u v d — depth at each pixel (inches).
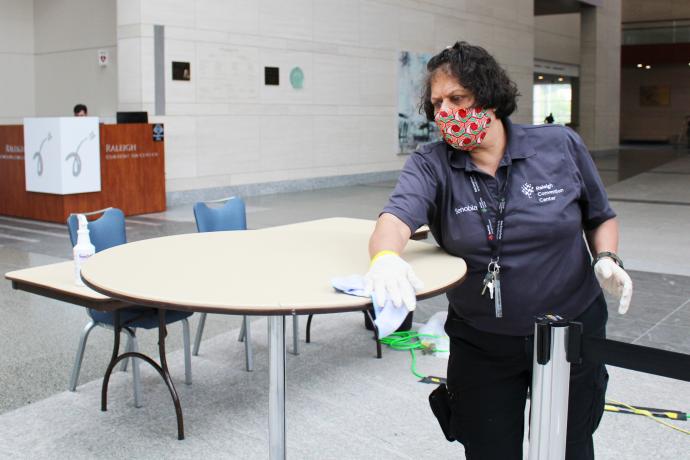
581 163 80.4
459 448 127.0
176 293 65.8
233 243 94.7
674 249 312.3
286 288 67.7
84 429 135.2
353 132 621.9
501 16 805.9
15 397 150.4
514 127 79.8
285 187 561.3
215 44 498.9
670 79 1439.5
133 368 144.9
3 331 197.9
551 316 68.7
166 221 399.9
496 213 78.5
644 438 130.3
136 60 458.9
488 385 83.4
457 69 74.2
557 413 67.3
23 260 293.7
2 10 547.8
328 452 125.5
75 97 545.0
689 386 155.4
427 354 177.6
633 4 1349.7
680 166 804.0
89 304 127.3
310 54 574.2
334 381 159.6
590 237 84.7
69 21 541.6
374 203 483.8
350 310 61.7
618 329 196.2
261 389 156.3
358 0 615.5
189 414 142.4
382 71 646.5
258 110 534.9
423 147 82.7
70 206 391.5
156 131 434.3
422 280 69.3
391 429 134.9
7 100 557.3
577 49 1153.4
